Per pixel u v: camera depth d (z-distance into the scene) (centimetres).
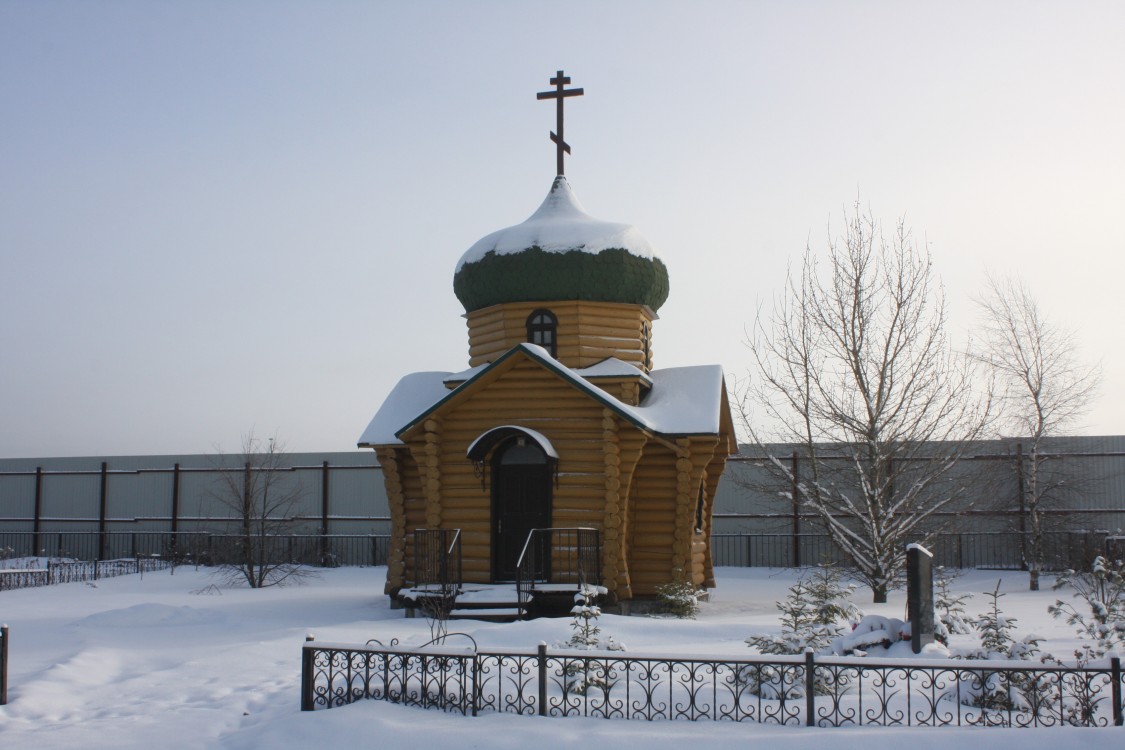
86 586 2705
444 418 1994
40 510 4012
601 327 2134
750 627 1412
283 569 3045
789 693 1023
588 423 1934
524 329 2130
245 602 2228
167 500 3897
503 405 1969
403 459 2111
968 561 3128
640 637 1391
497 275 2125
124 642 1584
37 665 1385
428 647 1048
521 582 1816
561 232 2127
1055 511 3009
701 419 1967
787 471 2292
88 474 3994
